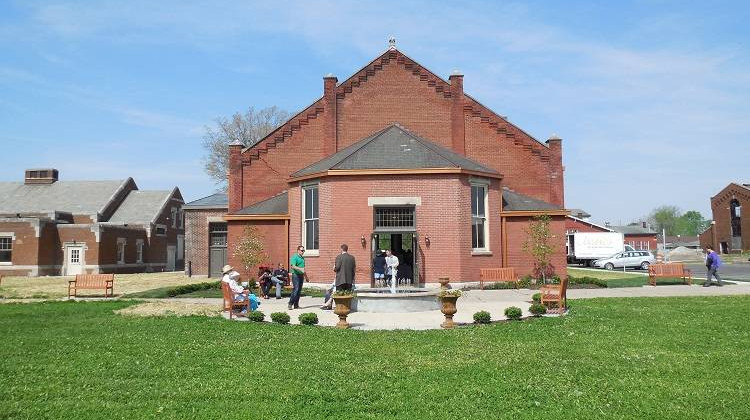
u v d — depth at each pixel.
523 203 29.12
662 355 11.06
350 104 31.12
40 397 8.29
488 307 19.45
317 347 12.17
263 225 28.77
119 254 53.78
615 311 17.53
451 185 25.41
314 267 26.19
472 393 8.52
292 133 31.25
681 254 78.69
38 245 48.12
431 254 25.16
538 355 11.20
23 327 14.84
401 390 8.71
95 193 60.41
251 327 14.91
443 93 31.34
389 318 17.19
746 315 16.47
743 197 82.56
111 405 7.89
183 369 10.05
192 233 41.41
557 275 27.94
